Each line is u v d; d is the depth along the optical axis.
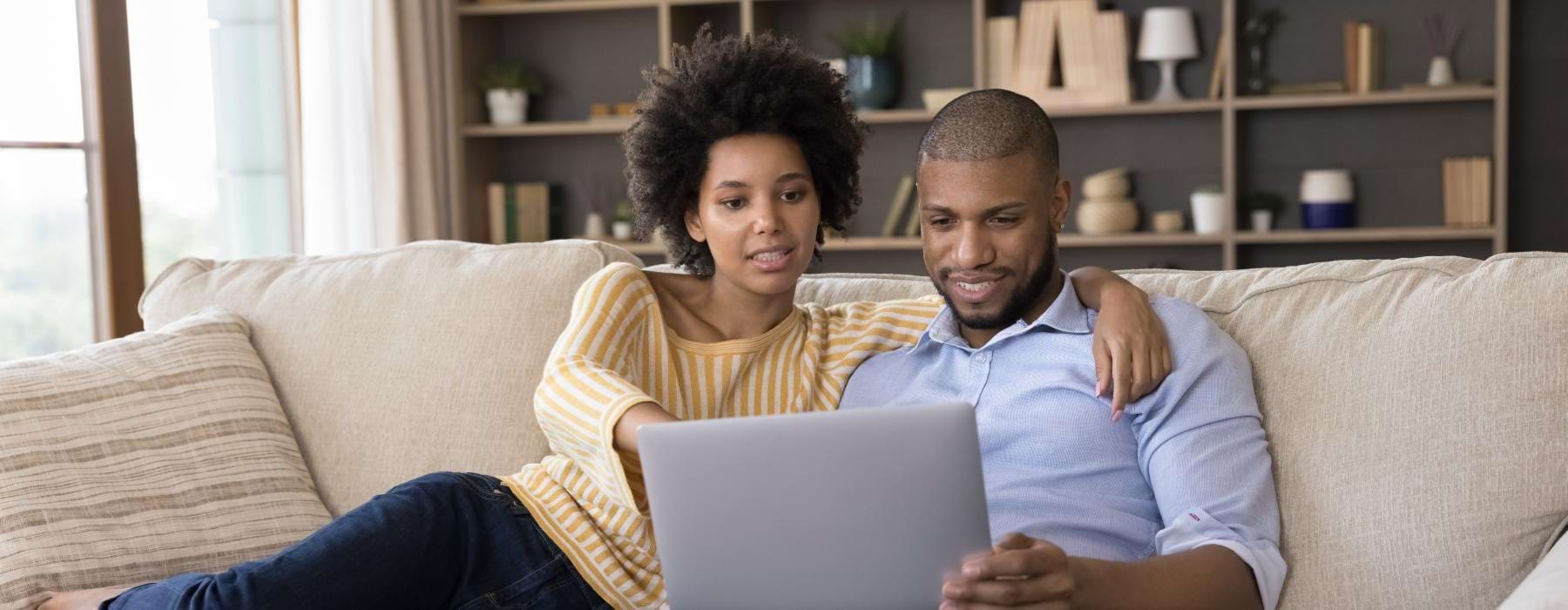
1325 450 1.40
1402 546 1.32
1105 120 4.37
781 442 1.08
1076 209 4.42
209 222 3.53
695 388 1.58
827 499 1.08
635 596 1.51
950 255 1.50
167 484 1.67
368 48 3.92
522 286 1.84
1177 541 1.31
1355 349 1.44
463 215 4.35
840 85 1.65
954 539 1.09
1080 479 1.46
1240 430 1.40
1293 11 4.20
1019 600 1.09
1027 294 1.50
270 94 3.75
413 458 1.79
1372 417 1.39
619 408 1.34
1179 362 1.43
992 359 1.55
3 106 2.95
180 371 1.78
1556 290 1.36
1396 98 3.98
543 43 4.62
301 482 1.79
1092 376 1.48
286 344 1.91
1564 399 1.31
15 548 1.53
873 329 1.66
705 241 1.65
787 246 1.54
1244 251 4.33
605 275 1.57
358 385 1.85
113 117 3.20
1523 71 4.11
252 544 1.69
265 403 1.83
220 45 3.57
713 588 1.13
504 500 1.52
